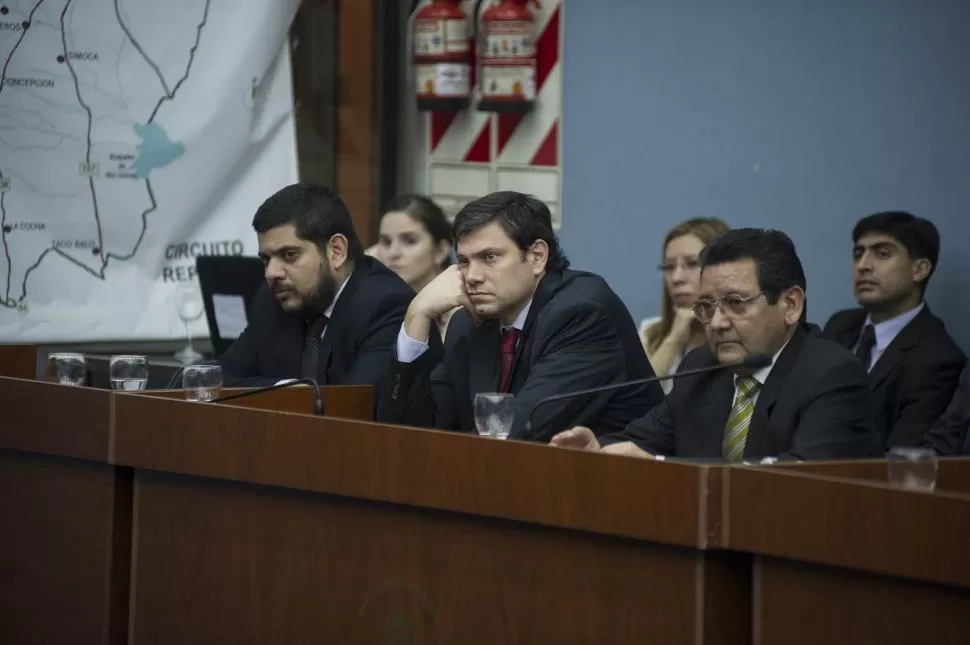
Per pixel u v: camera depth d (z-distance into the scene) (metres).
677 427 9.00
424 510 7.24
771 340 8.52
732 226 13.71
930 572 5.64
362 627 7.47
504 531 6.94
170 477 8.31
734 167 13.67
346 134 16.11
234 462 7.91
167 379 11.41
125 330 14.70
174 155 14.88
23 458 9.02
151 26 14.66
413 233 13.42
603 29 14.67
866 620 5.91
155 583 8.40
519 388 9.73
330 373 10.81
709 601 6.26
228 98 15.14
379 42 16.20
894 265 12.02
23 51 14.02
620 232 14.62
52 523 8.88
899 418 11.98
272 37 15.38
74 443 8.65
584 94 14.88
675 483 6.27
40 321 14.27
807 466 6.41
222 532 8.08
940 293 12.34
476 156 15.85
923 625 5.75
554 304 9.64
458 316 10.31
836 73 12.93
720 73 13.73
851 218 12.90
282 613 7.81
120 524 8.58
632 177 14.50
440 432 7.11
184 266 15.05
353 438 7.43
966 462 6.86
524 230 9.59
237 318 12.55
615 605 6.55
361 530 7.48
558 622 6.74
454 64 15.65
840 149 12.95
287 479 7.69
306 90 15.84
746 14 13.52
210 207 15.15
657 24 14.20
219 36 15.07
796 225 13.26
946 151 12.26
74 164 14.35
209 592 8.14
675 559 6.35
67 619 8.79
